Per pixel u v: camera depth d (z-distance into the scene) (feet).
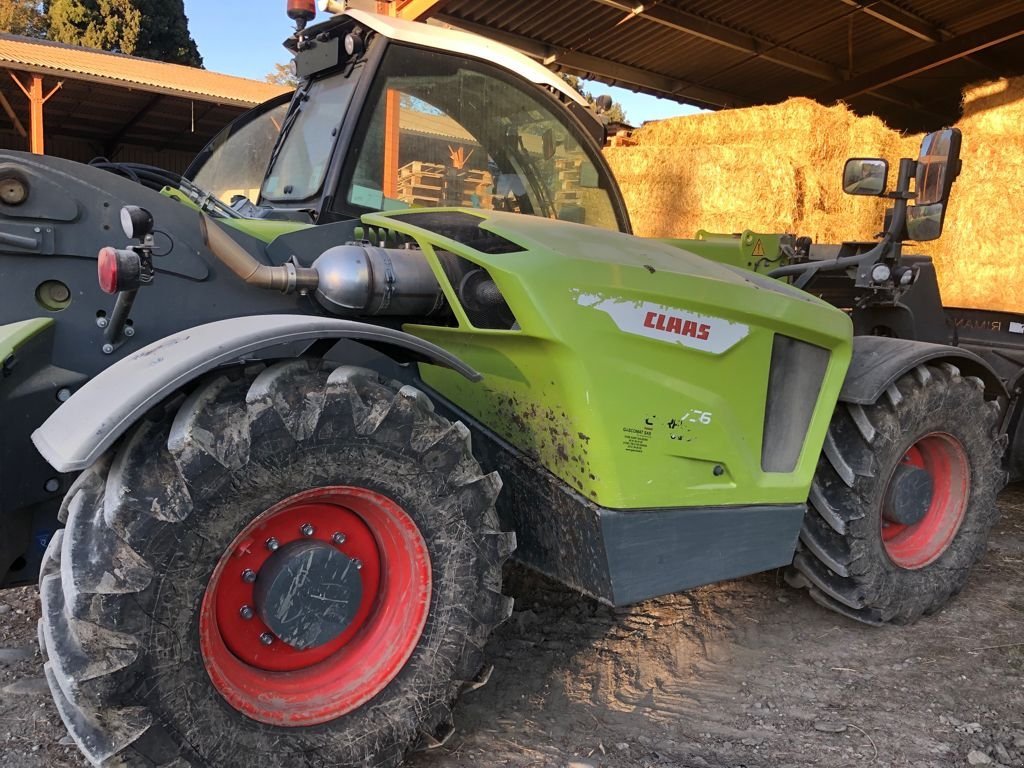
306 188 8.77
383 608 6.50
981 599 10.58
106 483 5.57
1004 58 35.22
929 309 12.96
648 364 7.17
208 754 5.58
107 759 5.27
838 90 36.11
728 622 9.62
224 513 5.57
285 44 9.89
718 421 7.64
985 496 10.40
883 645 9.21
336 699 6.14
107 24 87.40
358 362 7.73
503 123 9.52
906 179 10.19
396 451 6.11
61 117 45.98
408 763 6.65
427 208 8.21
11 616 9.02
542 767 6.70
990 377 10.68
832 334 8.39
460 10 27.17
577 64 32.40
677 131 26.78
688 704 7.82
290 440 5.70
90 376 6.50
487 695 7.77
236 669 5.98
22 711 7.16
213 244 6.53
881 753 7.08
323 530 6.33
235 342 5.55
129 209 5.53
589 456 7.09
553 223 8.05
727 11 29.45
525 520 8.02
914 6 29.91
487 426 8.03
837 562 9.25
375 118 8.50
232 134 12.00
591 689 7.99
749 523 8.01
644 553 7.38
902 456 9.50
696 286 7.38
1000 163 24.52
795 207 24.27
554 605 9.82
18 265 6.28
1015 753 7.12
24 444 6.22
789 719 7.61
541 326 6.72
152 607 5.32
